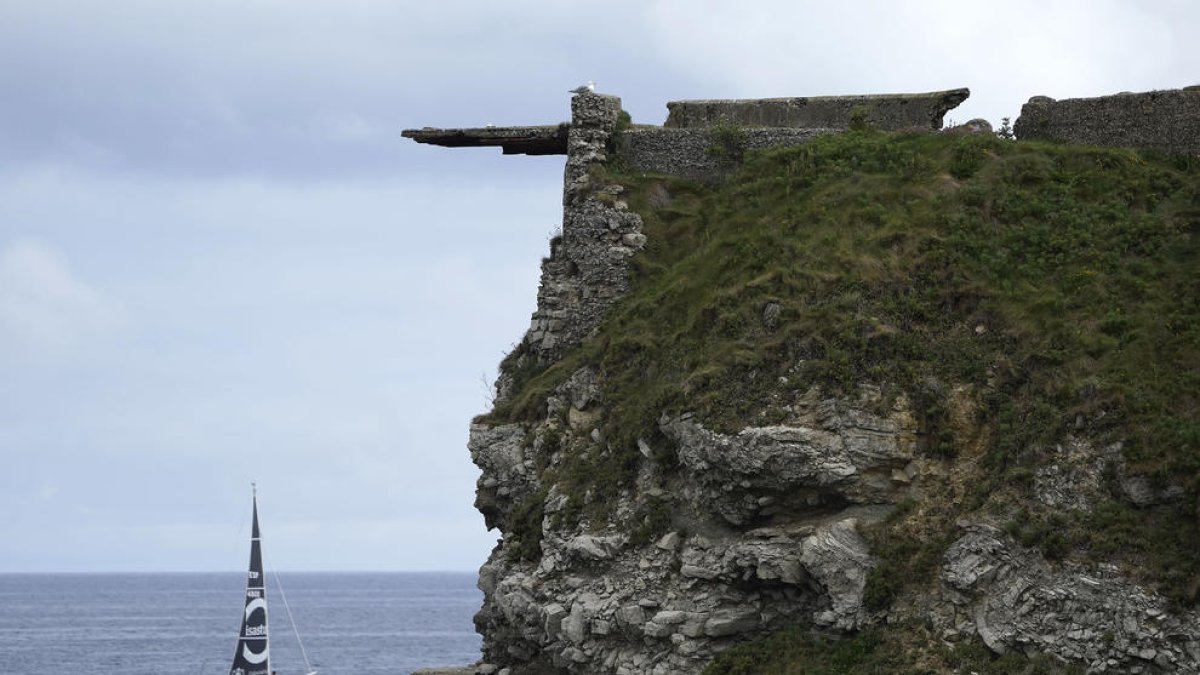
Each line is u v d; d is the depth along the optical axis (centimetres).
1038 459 6312
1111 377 6462
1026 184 7556
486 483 8131
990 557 6147
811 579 6519
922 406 6606
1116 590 5884
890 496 6506
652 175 8419
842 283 7050
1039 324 6781
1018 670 5922
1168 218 7231
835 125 8475
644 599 6825
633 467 7238
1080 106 7944
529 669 7606
